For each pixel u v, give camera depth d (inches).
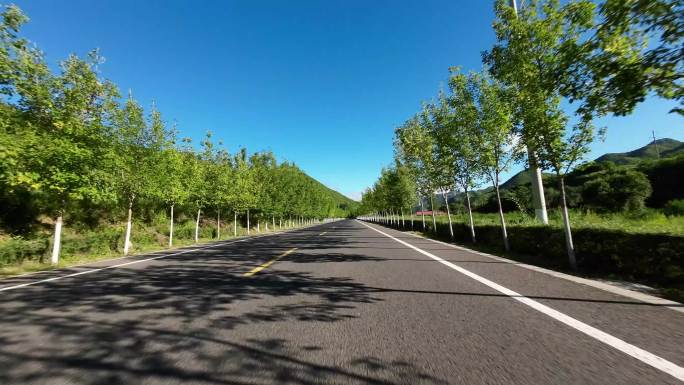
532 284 265.0
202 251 582.9
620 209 990.4
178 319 183.5
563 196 360.8
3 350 140.6
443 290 248.5
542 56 377.4
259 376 117.6
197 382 113.3
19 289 264.2
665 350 134.8
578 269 340.2
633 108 228.1
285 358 132.8
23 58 453.4
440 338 152.6
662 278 263.9
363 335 157.8
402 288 257.6
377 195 2249.0
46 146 454.6
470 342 147.2
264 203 1786.4
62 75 503.8
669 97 213.5
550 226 432.8
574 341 145.6
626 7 213.8
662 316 179.3
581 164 348.8
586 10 315.9
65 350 140.6
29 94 461.4
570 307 198.7
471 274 312.0
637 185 1003.9
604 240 328.8
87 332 162.6
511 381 112.0
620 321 171.5
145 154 693.3
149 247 788.6
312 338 154.6
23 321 179.6
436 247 594.6
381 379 114.8
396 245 641.0
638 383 109.6
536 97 374.3
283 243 729.0
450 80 629.9
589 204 1111.6
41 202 682.8
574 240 371.2
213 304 214.5
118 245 700.7
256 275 320.2
